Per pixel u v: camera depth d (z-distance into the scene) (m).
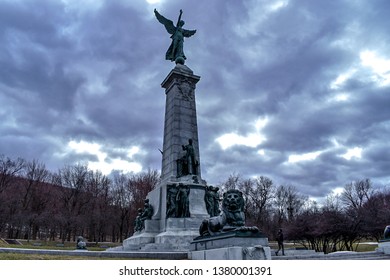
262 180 98.00
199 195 29.11
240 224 16.84
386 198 83.00
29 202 81.56
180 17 39.12
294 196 101.12
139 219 30.97
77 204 84.81
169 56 38.84
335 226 45.28
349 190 94.94
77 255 18.55
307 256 22.11
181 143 32.16
